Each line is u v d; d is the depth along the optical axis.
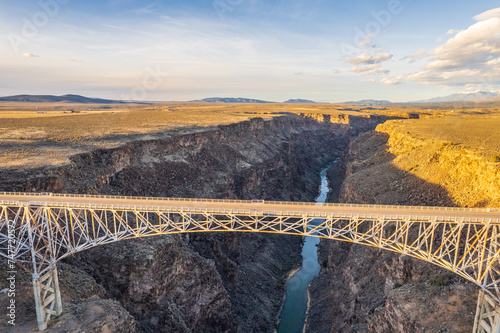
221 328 52.75
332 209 41.53
